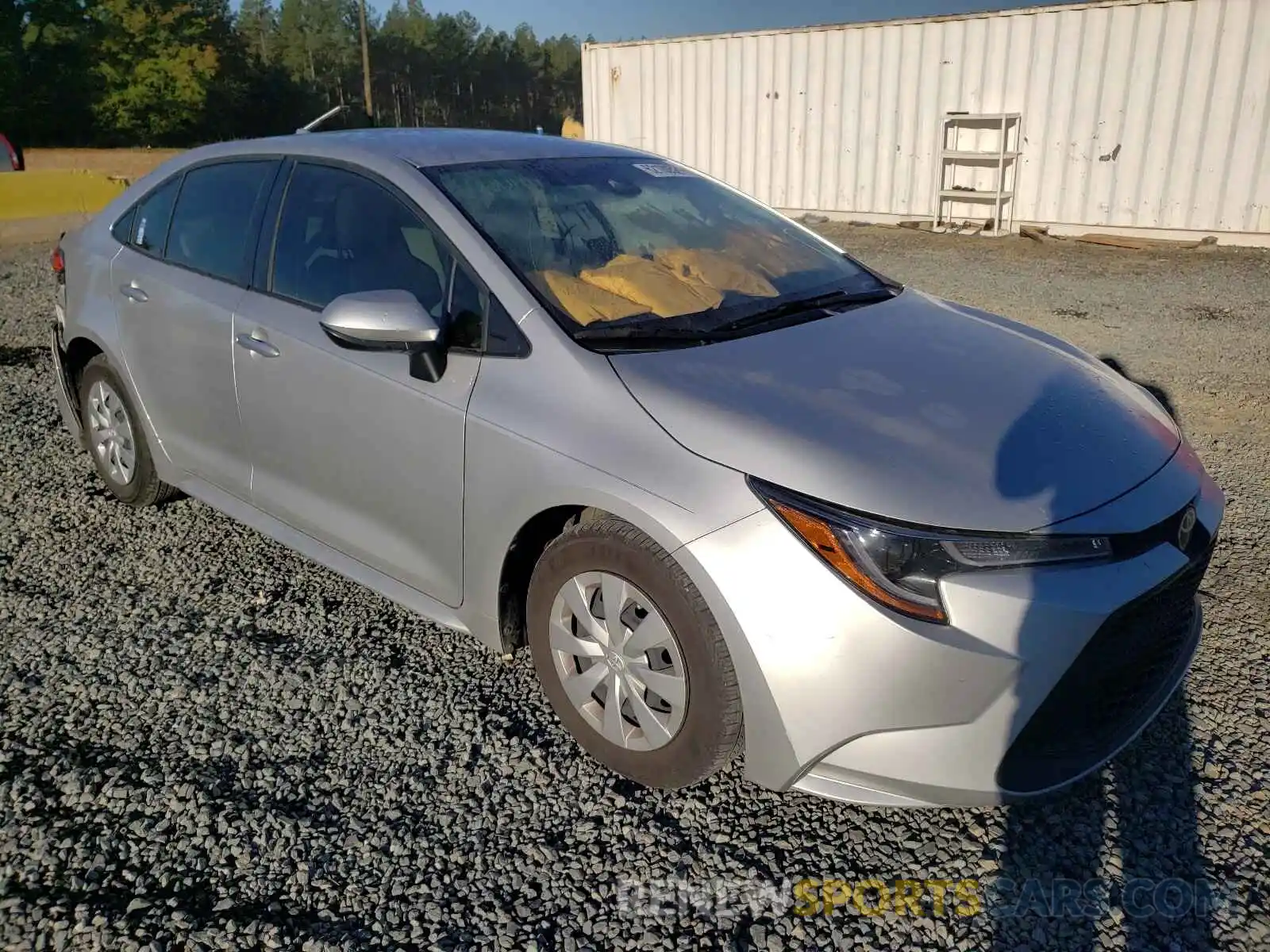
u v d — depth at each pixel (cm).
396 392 292
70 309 432
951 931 225
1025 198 1313
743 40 1481
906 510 224
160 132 6694
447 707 301
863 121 1412
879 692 221
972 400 267
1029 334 340
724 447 237
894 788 228
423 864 241
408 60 11594
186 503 445
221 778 268
